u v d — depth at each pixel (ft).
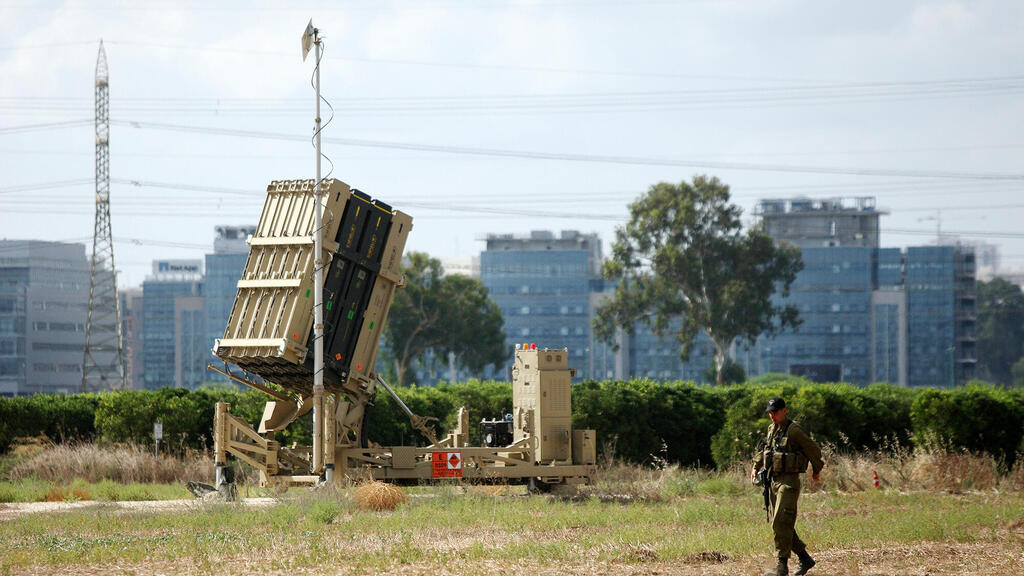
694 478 277.64
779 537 127.44
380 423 344.69
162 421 335.47
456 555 143.23
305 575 127.75
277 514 188.75
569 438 252.21
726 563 137.18
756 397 326.24
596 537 160.35
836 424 327.47
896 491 250.98
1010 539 158.81
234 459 299.38
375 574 128.16
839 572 129.39
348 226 232.94
